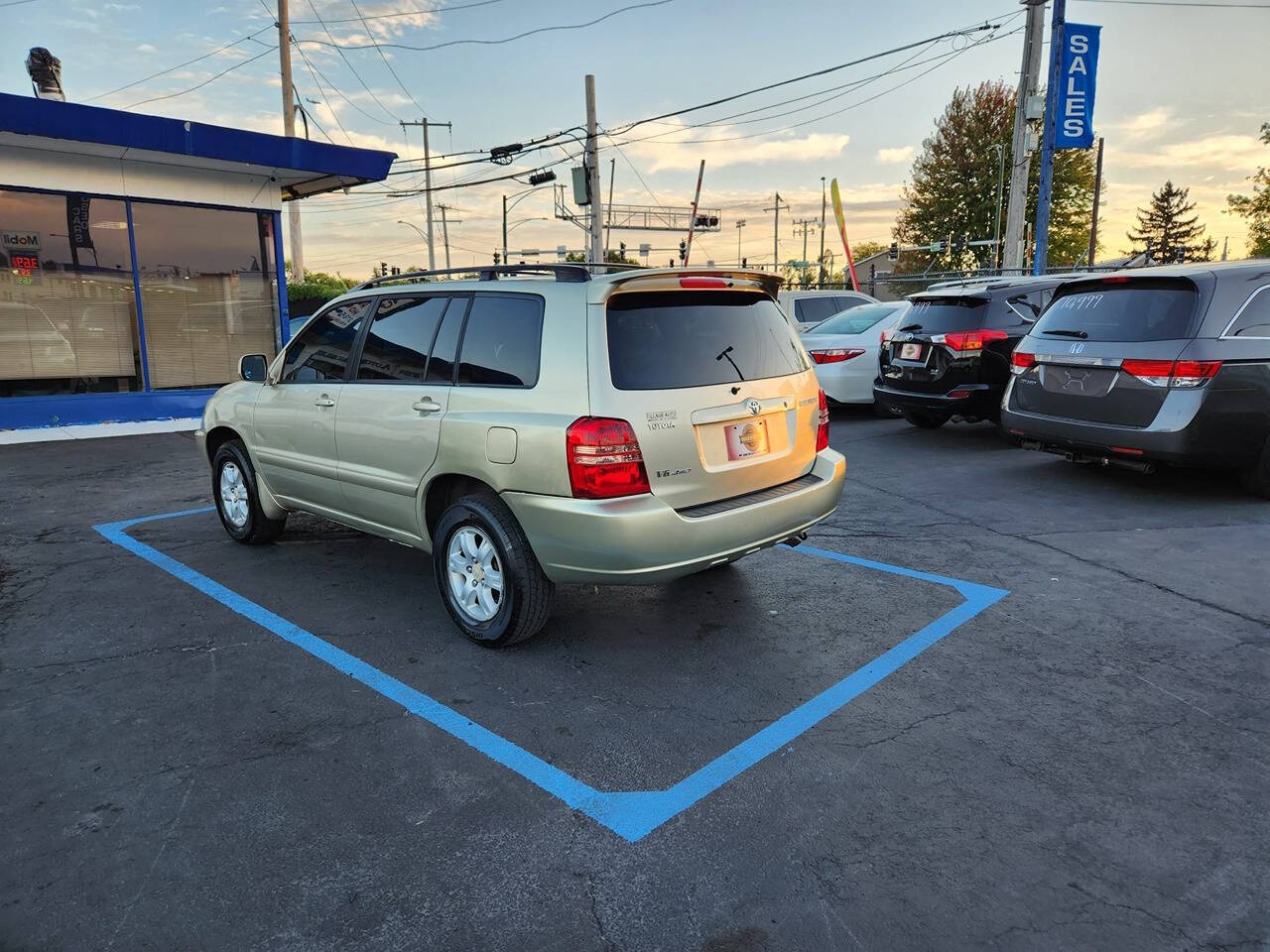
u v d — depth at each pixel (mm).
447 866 2521
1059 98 16141
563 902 2365
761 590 4883
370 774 3014
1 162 10758
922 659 3926
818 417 4398
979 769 3014
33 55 13602
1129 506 6535
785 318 4406
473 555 4043
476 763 3086
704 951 2184
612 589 4922
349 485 4668
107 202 11812
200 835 2670
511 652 4055
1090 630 4234
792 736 3258
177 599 4789
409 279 4621
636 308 3703
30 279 11352
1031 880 2436
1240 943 2184
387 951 2191
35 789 2914
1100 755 3096
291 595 4844
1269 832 2639
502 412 3740
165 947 2207
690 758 3111
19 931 2262
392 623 4414
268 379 5316
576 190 27938
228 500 5883
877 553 5543
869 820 2723
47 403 11469
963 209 59625
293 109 25609
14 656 4012
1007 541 5738
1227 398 6090
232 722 3387
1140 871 2467
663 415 3588
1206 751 3109
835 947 2189
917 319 9383
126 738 3260
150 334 12414
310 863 2537
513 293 3873
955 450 9000
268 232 13312
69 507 7066
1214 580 4891
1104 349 6535
